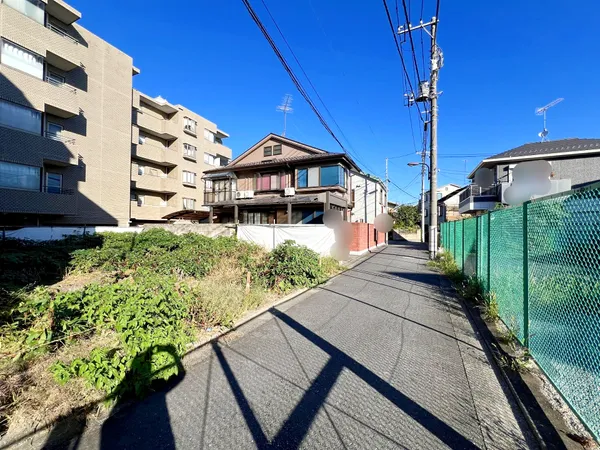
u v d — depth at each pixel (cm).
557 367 229
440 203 2903
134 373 227
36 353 257
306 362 284
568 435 182
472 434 186
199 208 2403
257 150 1977
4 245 769
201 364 281
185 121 2294
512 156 1612
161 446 176
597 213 196
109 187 1570
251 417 203
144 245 878
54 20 1318
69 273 689
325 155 1511
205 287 467
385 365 278
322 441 180
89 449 174
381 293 579
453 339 342
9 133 1084
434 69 1081
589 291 199
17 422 189
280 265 626
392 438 183
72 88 1359
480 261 520
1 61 1077
